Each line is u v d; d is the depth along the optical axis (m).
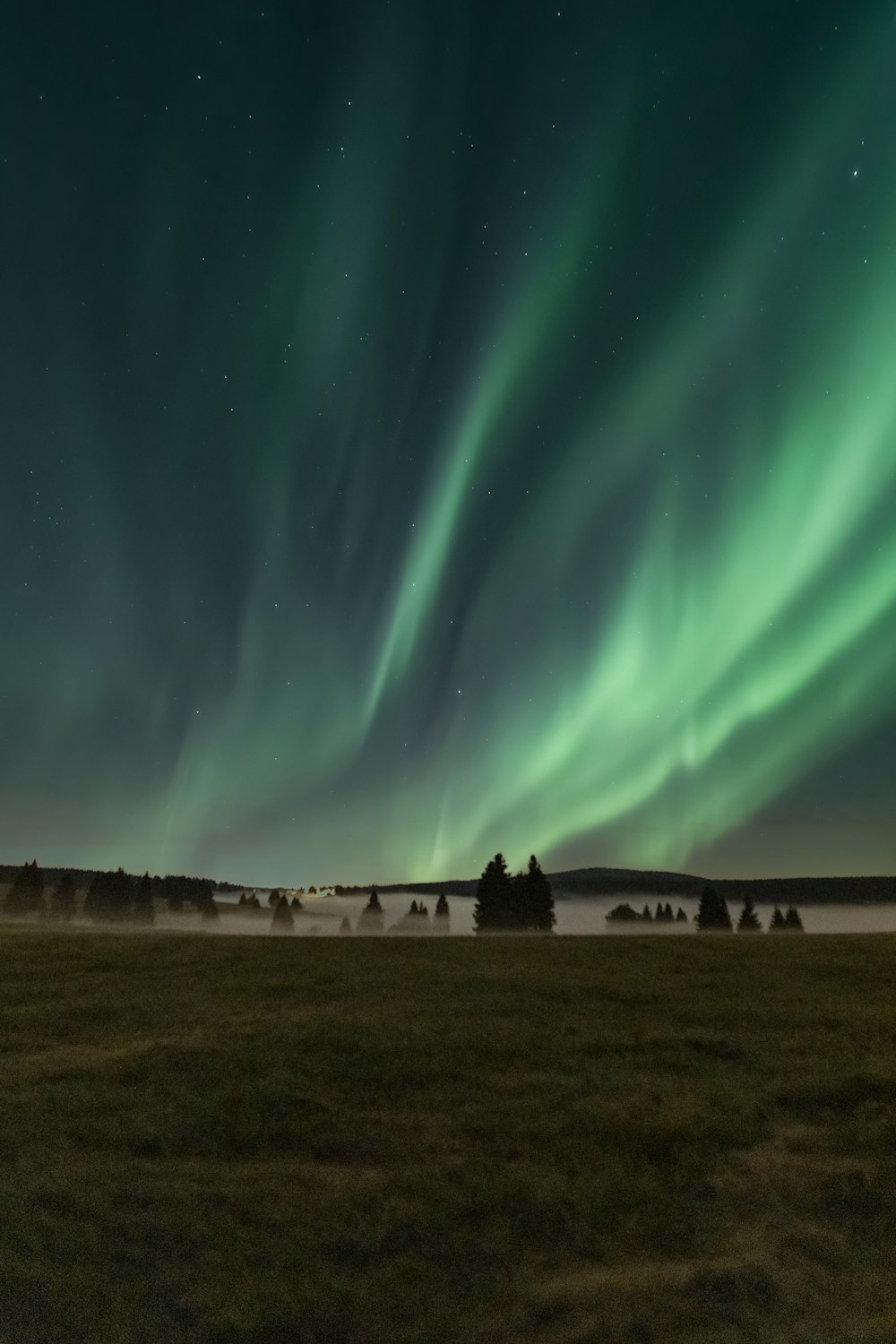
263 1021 20.50
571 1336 9.02
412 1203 11.67
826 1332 8.96
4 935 35.53
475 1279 10.05
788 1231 10.83
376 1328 9.21
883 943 31.69
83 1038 19.94
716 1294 9.62
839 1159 12.70
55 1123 14.40
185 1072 16.88
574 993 23.11
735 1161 12.76
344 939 35.25
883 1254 10.32
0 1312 9.30
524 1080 16.20
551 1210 11.49
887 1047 17.62
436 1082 16.28
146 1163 12.98
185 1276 10.00
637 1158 12.93
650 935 37.06
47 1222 11.02
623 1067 16.86
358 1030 19.30
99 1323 9.16
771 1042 18.23
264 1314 9.34
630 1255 10.56
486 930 63.03
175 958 29.73
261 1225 11.12
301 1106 15.21
